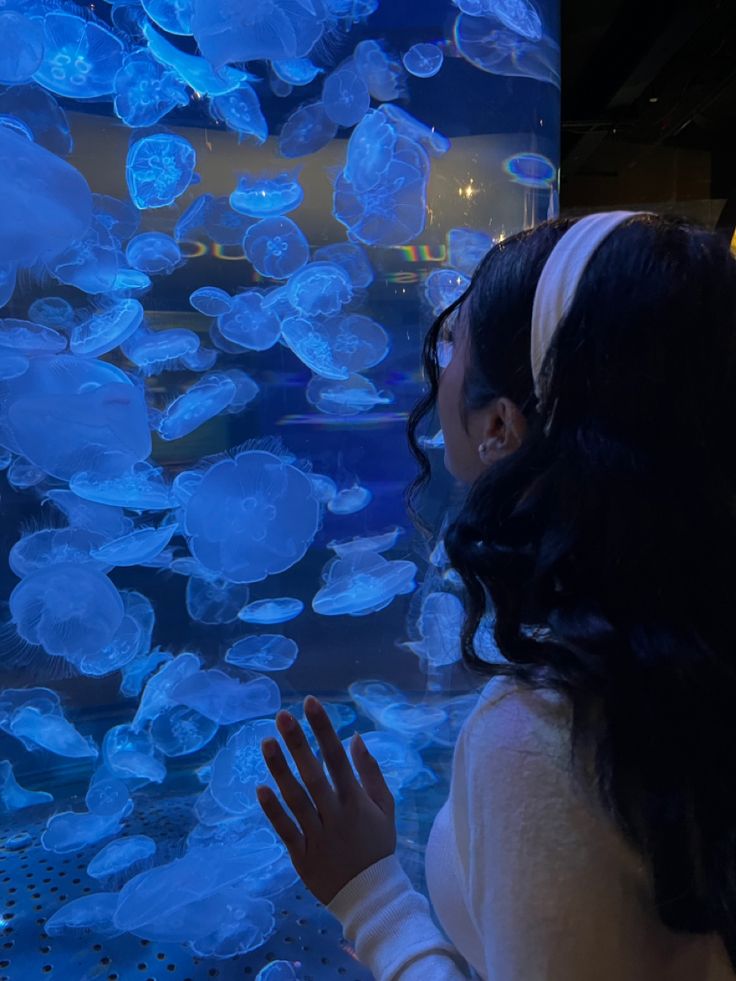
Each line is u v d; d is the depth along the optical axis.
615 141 4.39
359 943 0.86
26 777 2.82
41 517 2.91
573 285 0.66
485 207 2.82
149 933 1.98
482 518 0.69
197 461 3.17
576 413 0.65
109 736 2.90
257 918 2.05
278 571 3.36
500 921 0.61
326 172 3.21
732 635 0.62
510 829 0.61
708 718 0.60
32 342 2.84
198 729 3.05
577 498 0.63
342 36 2.88
